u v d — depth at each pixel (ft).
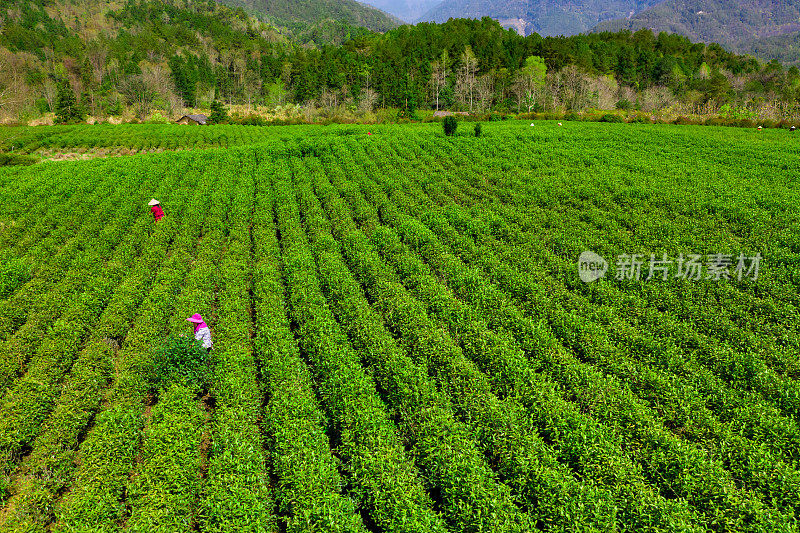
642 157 141.38
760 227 82.53
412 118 270.26
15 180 128.16
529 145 156.76
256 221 98.12
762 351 51.42
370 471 37.65
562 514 33.65
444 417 42.27
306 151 153.48
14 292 73.05
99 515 35.78
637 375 47.80
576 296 64.39
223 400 46.68
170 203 106.22
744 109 297.33
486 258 75.87
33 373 52.70
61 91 335.26
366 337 54.95
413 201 104.12
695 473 36.01
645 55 458.50
